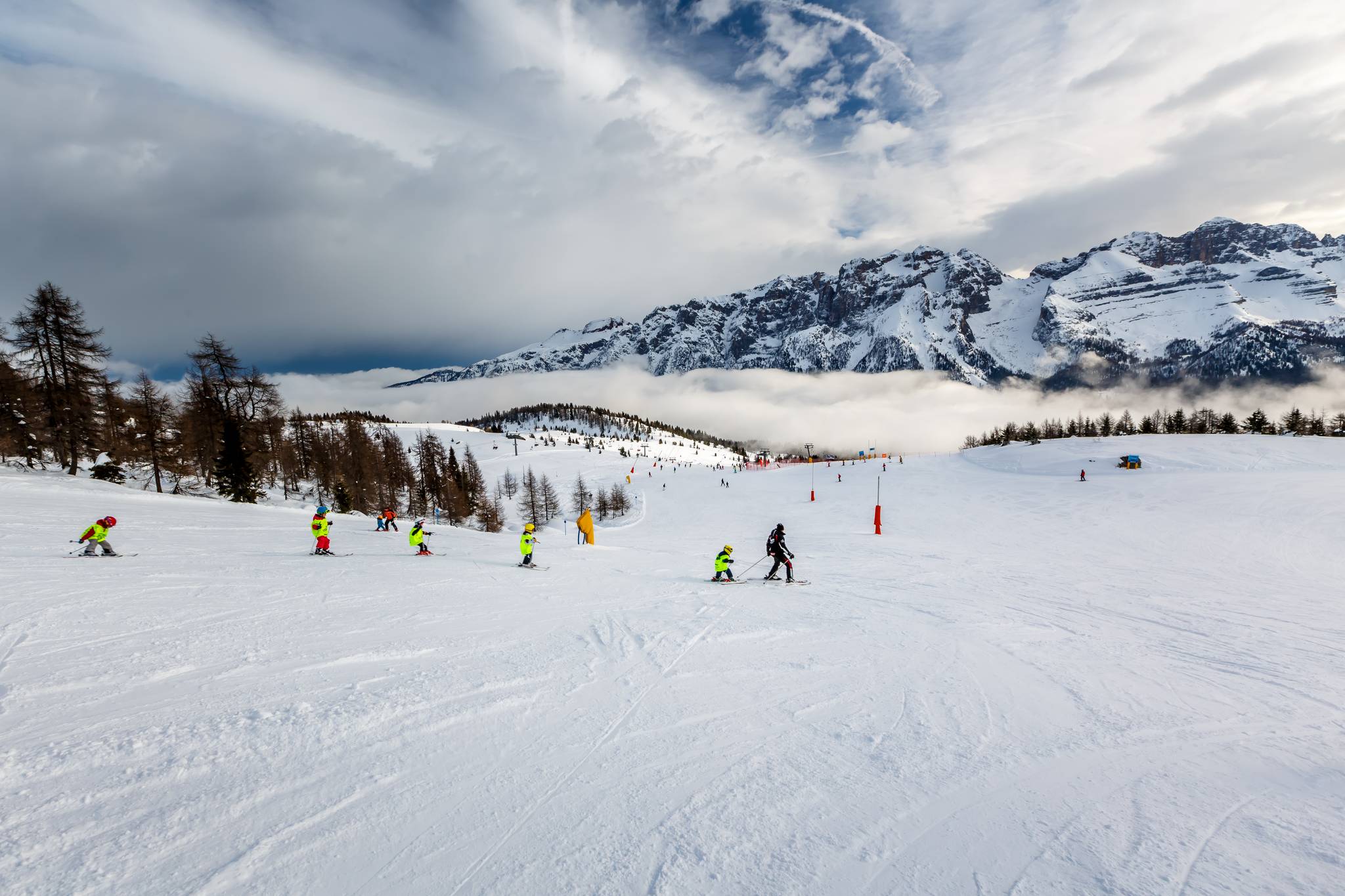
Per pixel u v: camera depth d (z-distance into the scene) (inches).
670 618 453.4
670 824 176.9
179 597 431.2
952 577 709.9
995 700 285.6
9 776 181.9
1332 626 453.1
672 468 6279.5
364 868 152.9
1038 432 5191.9
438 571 657.6
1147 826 179.2
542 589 578.2
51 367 1514.5
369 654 322.3
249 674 281.4
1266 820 183.2
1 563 512.7
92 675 267.9
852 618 468.8
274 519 1178.0
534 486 4136.3
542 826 174.1
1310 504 1360.7
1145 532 1151.6
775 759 218.8
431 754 213.8
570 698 274.7
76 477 1401.3
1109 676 324.5
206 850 155.4
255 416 1937.7
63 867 145.2
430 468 3184.1
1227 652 375.9
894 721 257.0
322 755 208.2
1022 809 188.7
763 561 907.4
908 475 3105.3
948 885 152.0
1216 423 4670.3
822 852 164.7
